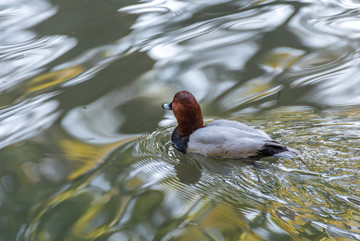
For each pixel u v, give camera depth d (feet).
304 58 43.75
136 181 28.96
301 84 39.73
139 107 37.68
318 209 24.72
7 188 28.63
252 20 51.26
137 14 53.21
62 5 55.47
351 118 34.01
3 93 39.50
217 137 30.73
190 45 46.68
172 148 32.83
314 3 55.21
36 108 37.60
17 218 26.02
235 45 46.34
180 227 24.44
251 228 23.89
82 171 30.09
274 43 46.47
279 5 55.06
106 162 31.07
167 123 35.73
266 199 26.12
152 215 25.59
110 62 43.93
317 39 46.93
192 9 54.54
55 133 34.45
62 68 43.01
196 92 39.17
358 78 39.99
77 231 24.67
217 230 23.99
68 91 39.83
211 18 52.08
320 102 36.86
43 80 41.37
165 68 42.75
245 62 43.50
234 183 27.96
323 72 41.37
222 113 36.06
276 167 28.68
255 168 29.09
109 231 24.50
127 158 31.48
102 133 34.45
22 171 30.32
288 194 26.27
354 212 24.31
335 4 54.80
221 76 41.45
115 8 54.90
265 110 36.09
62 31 49.39
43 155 31.94
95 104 38.01
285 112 35.63
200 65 43.19
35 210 26.63
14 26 50.31
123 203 26.76
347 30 48.29
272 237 23.07
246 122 34.50
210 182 28.40
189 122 32.60
